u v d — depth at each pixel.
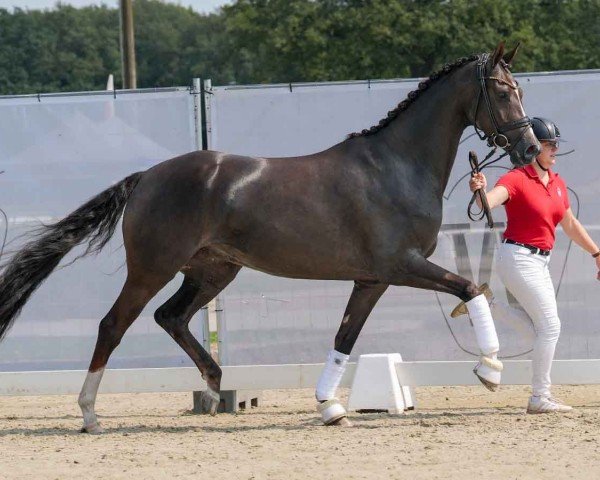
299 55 46.75
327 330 12.90
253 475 8.62
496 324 12.88
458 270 12.88
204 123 12.98
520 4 44.47
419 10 43.47
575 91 12.65
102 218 11.27
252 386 12.55
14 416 12.78
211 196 10.94
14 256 11.23
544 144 11.05
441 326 12.86
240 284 12.90
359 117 12.69
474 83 10.88
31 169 12.76
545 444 9.55
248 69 79.75
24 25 87.31
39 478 8.70
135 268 11.09
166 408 13.45
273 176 10.98
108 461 9.32
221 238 11.06
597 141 12.65
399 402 12.07
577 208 12.72
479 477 8.39
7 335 12.86
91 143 12.75
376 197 10.82
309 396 14.39
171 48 102.88
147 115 12.72
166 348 12.92
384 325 12.88
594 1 45.38
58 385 12.63
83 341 12.90
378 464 8.91
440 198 11.07
